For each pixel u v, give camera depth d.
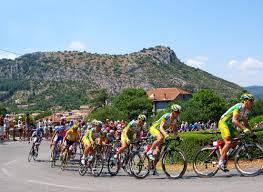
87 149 12.50
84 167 12.53
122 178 11.41
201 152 10.68
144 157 11.21
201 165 10.64
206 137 13.31
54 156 15.52
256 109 84.88
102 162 12.20
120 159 12.14
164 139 10.84
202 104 85.12
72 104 194.12
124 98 107.31
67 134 14.51
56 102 197.00
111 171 12.41
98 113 84.38
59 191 9.31
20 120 31.52
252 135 10.13
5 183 10.84
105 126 18.55
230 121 10.04
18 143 27.59
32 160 17.70
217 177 10.19
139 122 12.11
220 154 10.31
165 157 11.01
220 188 8.64
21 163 16.44
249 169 10.08
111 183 10.41
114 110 85.31
